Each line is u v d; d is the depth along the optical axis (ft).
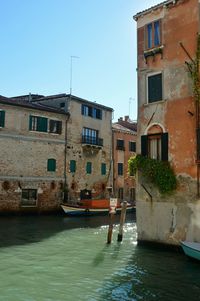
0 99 95.40
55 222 85.87
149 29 55.98
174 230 49.49
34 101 119.75
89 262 44.45
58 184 106.63
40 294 32.65
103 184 123.13
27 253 49.06
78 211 101.71
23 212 98.12
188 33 50.55
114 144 130.93
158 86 53.78
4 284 35.14
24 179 98.53
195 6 50.19
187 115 49.37
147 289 34.47
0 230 69.41
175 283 36.29
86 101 116.88
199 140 47.34
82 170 115.03
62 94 113.19
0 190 93.91
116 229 75.15
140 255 48.01
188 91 49.67
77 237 63.57
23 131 99.14
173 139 50.62
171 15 52.95
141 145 54.54
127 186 134.72
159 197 51.62
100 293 33.24
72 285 35.40
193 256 43.21
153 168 51.52
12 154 96.58
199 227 46.65
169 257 46.73
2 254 47.85
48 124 105.09
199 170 47.29
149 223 52.80
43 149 103.35
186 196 48.44
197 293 33.45
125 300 31.50
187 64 49.98
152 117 53.67
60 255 48.19
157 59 54.08
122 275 38.93
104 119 125.08
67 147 109.70
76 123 113.50
